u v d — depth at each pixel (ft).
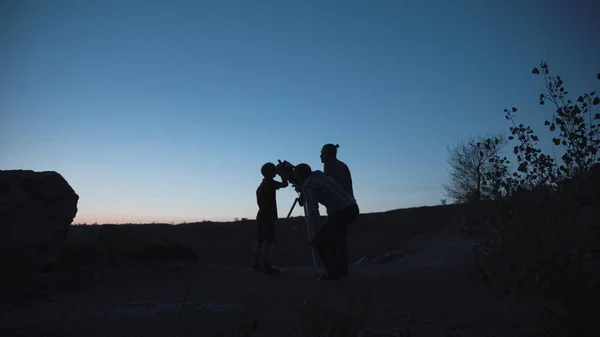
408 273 25.29
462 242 36.88
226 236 82.48
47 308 18.39
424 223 82.12
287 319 15.57
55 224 23.81
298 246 65.36
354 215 24.14
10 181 23.12
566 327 11.46
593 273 11.39
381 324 15.11
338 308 15.01
